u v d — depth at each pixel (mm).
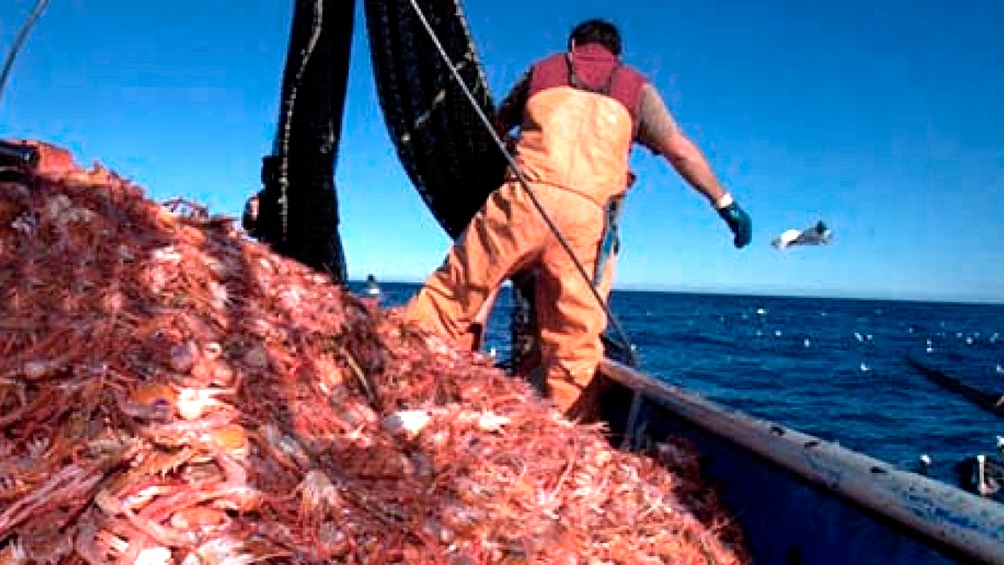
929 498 2057
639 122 4266
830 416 31219
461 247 4219
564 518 2463
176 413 2004
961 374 50188
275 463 2033
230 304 2742
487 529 2225
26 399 1980
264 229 4699
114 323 2281
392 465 2344
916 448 24875
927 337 99250
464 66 5004
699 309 172250
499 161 5191
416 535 2064
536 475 2674
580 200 4004
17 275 2381
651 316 130125
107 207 2850
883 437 26906
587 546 2369
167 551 1689
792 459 2598
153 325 2340
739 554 2754
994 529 1836
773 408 32688
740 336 83750
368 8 5066
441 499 2281
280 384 2449
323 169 4496
